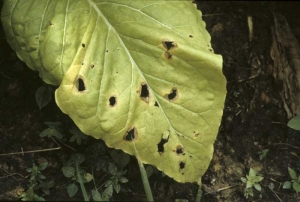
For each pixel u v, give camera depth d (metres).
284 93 0.79
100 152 0.72
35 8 0.66
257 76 0.80
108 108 0.64
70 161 0.70
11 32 0.67
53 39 0.64
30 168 0.70
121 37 0.65
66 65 0.64
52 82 0.65
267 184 0.72
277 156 0.75
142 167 0.64
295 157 0.75
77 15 0.66
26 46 0.66
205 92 0.65
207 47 0.65
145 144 0.65
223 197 0.71
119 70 0.65
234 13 0.85
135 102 0.64
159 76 0.65
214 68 0.64
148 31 0.64
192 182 0.68
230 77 0.80
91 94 0.64
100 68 0.64
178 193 0.71
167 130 0.65
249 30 0.83
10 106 0.74
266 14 0.85
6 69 0.76
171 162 0.66
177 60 0.64
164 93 0.65
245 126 0.77
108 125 0.64
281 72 0.80
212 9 0.85
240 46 0.82
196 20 0.66
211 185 0.72
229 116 0.77
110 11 0.66
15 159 0.71
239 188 0.72
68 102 0.63
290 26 0.85
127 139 0.65
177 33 0.65
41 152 0.72
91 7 0.66
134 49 0.65
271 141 0.76
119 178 0.70
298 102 0.77
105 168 0.71
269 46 0.82
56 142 0.73
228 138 0.76
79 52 0.64
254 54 0.81
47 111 0.74
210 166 0.73
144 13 0.65
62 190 0.70
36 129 0.73
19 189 0.69
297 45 0.81
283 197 0.72
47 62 0.65
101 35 0.65
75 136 0.72
